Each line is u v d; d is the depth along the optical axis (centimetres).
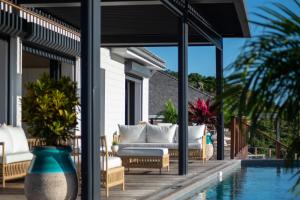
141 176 1002
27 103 609
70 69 1362
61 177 595
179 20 1003
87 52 580
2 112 1034
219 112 289
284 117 276
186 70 1007
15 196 725
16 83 1059
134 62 1906
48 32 1142
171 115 2444
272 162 1396
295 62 266
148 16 1172
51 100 602
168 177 982
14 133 902
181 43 1003
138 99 2105
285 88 269
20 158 819
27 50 1120
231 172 1237
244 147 1527
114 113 1738
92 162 580
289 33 267
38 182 590
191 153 1259
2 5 984
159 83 3136
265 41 268
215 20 1236
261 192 895
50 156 598
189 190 842
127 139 1271
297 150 311
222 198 825
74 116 614
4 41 1035
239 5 1047
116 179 758
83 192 580
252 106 270
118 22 1246
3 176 786
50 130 605
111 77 1706
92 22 583
